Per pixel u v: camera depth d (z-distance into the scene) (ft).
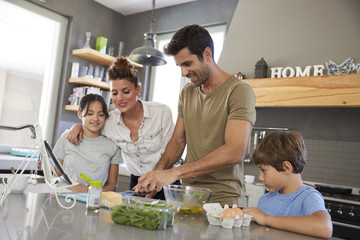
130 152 6.27
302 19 11.18
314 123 11.31
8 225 2.51
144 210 2.83
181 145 5.62
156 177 4.07
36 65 13.25
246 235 2.95
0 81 12.35
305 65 10.89
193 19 14.08
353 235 8.41
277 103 10.55
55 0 12.98
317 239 3.10
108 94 13.62
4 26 12.28
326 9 10.78
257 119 12.41
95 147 6.26
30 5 12.56
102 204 3.61
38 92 13.37
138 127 6.19
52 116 13.41
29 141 13.26
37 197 3.87
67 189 4.69
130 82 5.66
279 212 4.09
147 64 9.88
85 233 2.48
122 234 2.56
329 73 10.15
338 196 9.11
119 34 15.88
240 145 4.50
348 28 10.32
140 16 15.61
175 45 4.67
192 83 5.02
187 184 5.14
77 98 13.20
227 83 4.94
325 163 10.99
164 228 2.89
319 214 3.43
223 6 13.38
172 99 14.79
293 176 4.14
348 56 10.18
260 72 11.22
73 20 13.64
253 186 10.31
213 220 3.28
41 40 13.32
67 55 13.47
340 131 10.85
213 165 4.37
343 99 9.50
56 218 2.89
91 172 6.18
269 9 11.86
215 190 4.83
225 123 4.90
